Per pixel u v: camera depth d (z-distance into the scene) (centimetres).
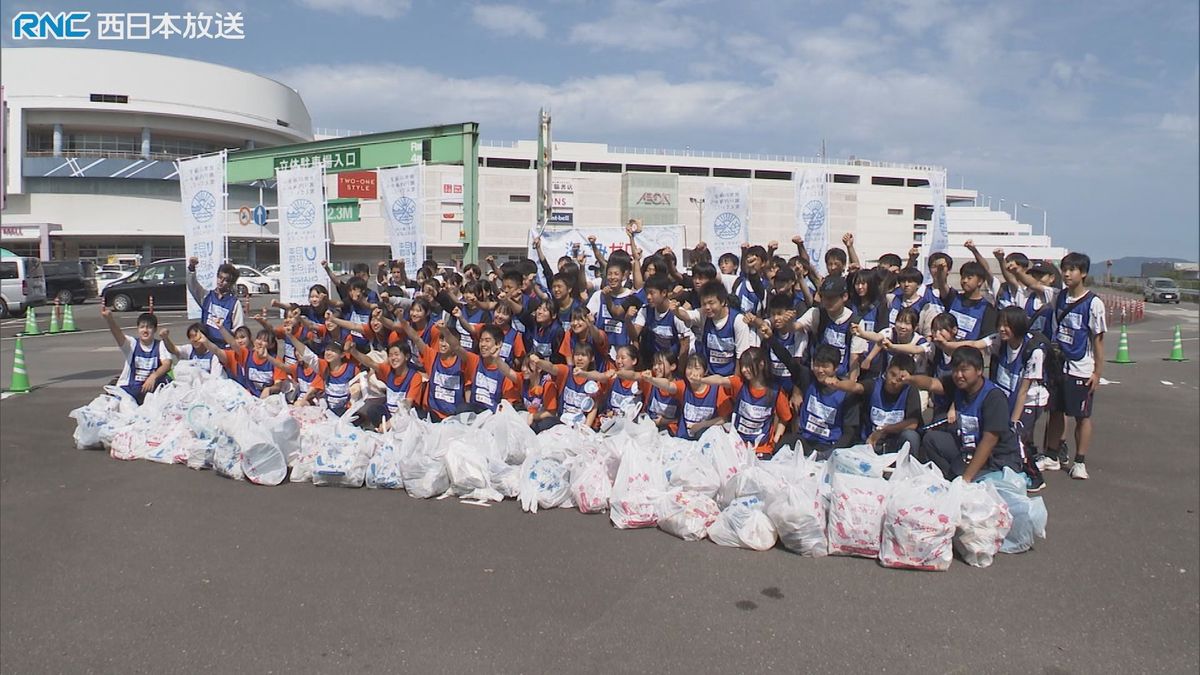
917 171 6869
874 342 643
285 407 695
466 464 576
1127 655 362
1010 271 707
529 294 811
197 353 841
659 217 6153
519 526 523
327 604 408
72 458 703
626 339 737
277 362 814
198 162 1241
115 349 1569
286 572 448
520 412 677
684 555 474
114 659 357
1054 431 680
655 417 659
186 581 438
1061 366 652
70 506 568
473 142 1358
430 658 354
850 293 734
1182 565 465
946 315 585
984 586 434
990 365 642
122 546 490
